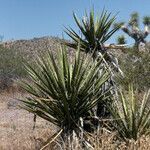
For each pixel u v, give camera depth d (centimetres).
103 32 868
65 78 778
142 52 1399
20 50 4012
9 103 1869
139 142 748
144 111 831
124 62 1375
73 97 771
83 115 804
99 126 789
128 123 799
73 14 862
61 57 795
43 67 782
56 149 803
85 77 790
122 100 814
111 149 729
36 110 795
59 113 788
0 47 3156
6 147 913
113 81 834
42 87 791
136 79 1307
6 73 2512
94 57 857
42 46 4175
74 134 768
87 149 751
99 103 831
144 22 2381
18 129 1195
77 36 865
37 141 905
